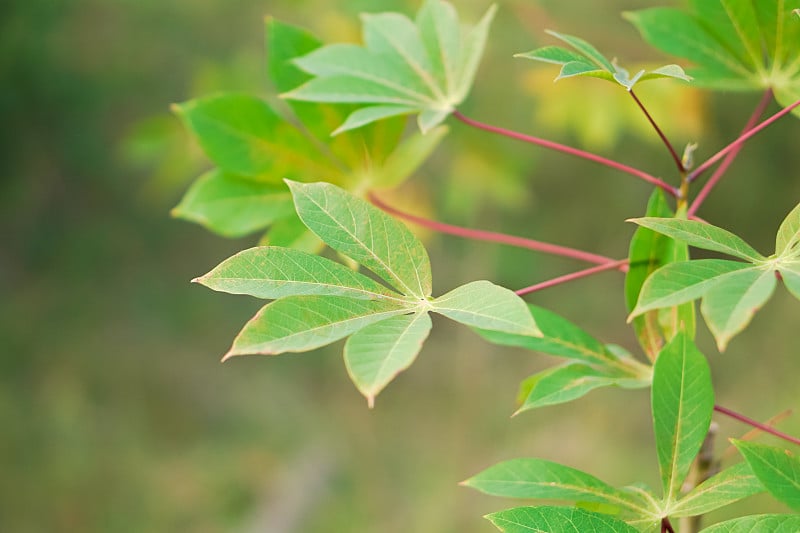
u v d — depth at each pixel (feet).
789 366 16.46
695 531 4.06
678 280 3.55
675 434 3.76
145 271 20.76
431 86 4.49
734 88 4.37
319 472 17.47
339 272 3.68
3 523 16.43
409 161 4.77
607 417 17.42
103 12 15.06
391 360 3.47
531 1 8.32
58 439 17.78
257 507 16.85
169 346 20.30
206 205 4.66
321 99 4.43
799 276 3.52
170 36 15.10
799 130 15.71
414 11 8.02
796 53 4.33
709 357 17.33
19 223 19.81
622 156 16.15
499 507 16.14
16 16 15.15
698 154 14.97
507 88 9.42
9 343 19.11
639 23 4.42
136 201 19.80
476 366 17.80
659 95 8.27
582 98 8.35
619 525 3.67
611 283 18.90
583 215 17.69
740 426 15.52
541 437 17.25
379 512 16.65
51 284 20.24
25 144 17.98
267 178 4.68
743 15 4.33
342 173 4.74
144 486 17.40
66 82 16.39
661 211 4.05
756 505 12.62
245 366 20.33
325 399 19.71
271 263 3.66
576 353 4.04
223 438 18.80
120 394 19.21
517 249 17.02
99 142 17.93
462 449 17.24
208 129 4.64
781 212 16.61
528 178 15.79
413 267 3.70
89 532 16.60
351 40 8.49
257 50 14.67
